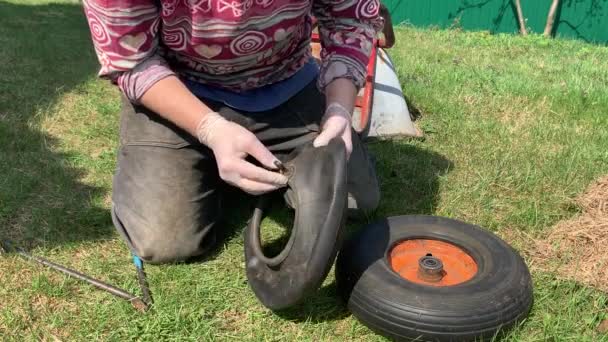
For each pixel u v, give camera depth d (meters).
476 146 2.30
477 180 2.01
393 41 2.34
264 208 1.44
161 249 1.51
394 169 2.09
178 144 1.55
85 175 1.98
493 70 3.61
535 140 2.37
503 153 2.22
